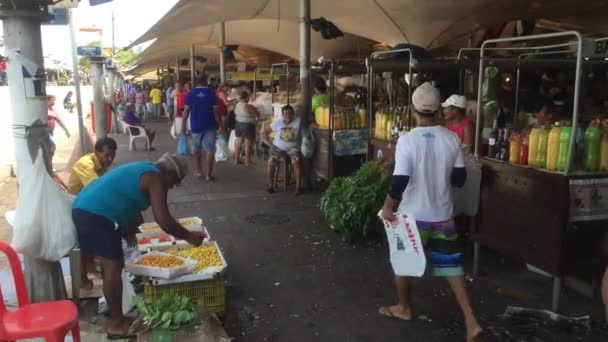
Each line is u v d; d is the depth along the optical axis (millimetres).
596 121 4023
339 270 5090
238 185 8992
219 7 9617
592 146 3848
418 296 4469
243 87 13703
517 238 4254
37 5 3748
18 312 3119
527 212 4129
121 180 3713
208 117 9242
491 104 5871
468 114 5961
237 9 9883
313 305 4336
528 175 4098
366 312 4203
